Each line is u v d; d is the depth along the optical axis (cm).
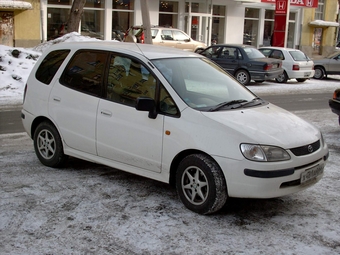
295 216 490
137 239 422
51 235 425
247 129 465
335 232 453
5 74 1402
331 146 811
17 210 476
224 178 460
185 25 2811
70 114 579
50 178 579
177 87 512
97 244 410
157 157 505
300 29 3397
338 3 3794
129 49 558
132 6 2567
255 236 438
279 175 451
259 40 3197
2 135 823
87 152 574
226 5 2977
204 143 466
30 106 629
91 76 572
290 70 1989
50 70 620
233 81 596
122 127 528
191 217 475
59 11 2316
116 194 532
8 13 2162
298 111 1237
